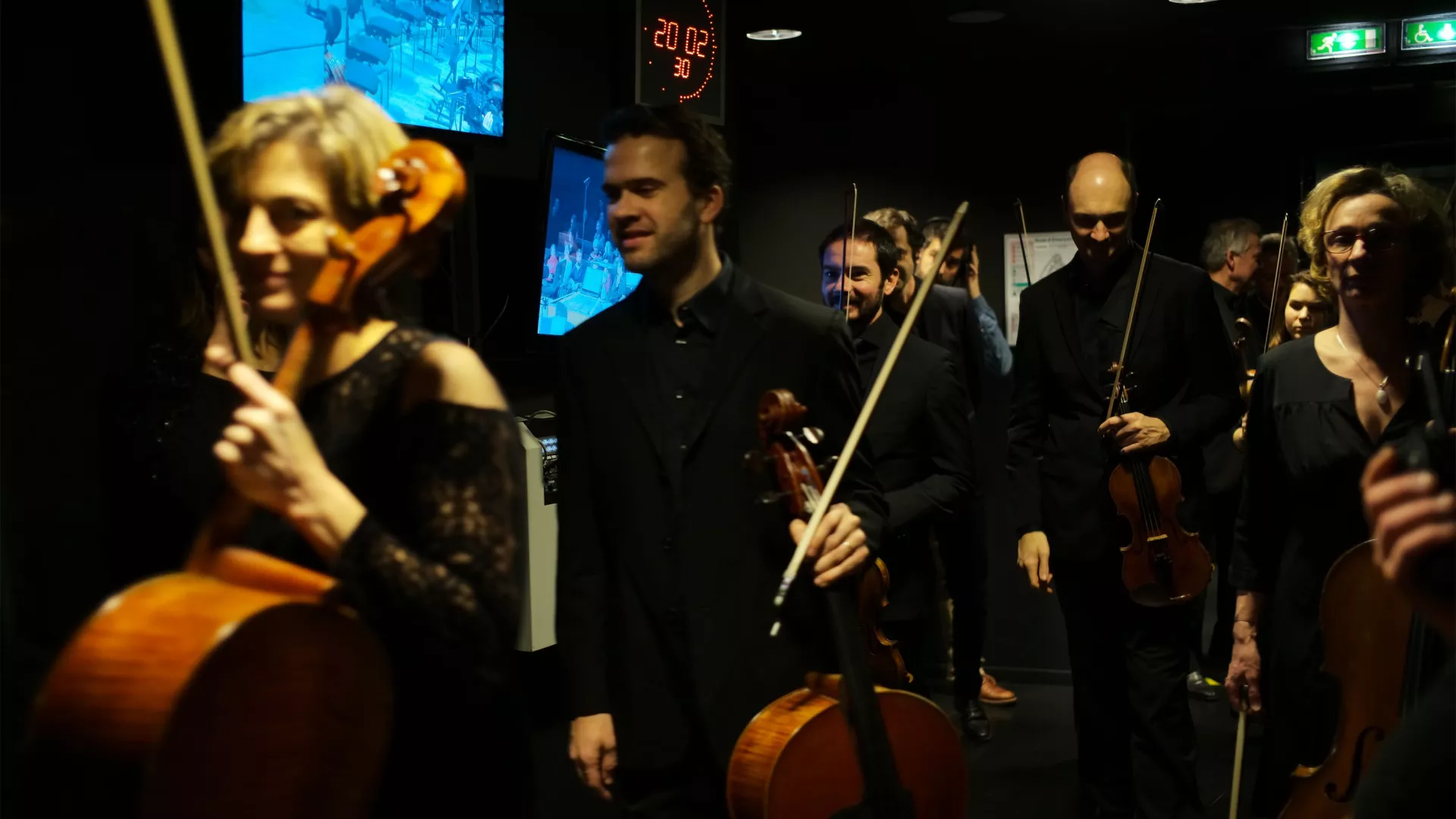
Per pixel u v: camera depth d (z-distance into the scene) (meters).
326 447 1.27
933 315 5.10
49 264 2.82
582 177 4.57
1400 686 2.24
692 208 2.07
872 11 6.22
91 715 1.05
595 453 2.13
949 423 3.47
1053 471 3.57
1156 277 3.53
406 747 1.29
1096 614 3.54
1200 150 7.37
